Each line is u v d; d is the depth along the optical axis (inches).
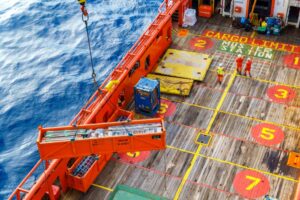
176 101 1111.0
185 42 1307.8
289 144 981.8
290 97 1104.8
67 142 815.7
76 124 878.4
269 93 1120.2
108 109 1019.9
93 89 1571.1
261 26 1322.6
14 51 1787.6
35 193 829.8
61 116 1476.4
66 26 1923.0
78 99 1537.9
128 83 1095.6
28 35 1877.5
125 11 2004.2
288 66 1202.0
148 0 2076.8
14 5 2074.3
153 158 965.8
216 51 1268.5
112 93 1019.9
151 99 1030.4
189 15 1364.4
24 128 1435.8
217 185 901.8
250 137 1003.3
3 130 1430.9
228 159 954.7
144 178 923.4
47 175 838.5
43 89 1583.4
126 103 1113.4
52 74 1651.1
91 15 1980.8
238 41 1304.1
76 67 1681.8
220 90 1136.2
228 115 1064.2
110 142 828.6
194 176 921.5
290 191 882.1
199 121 1052.5
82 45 1798.7
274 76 1171.9
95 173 916.6
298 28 1341.0
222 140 999.0
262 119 1048.2
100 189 910.4
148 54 1163.9
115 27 1895.9
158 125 841.5
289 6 1298.0
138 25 1908.2
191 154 969.5
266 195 860.6
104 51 1756.9
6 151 1359.5
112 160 965.2
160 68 1199.6
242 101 1100.5
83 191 895.7
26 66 1700.3
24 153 1349.7
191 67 1200.2
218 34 1334.9
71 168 906.1
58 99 1537.9
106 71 1654.8
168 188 900.0
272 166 934.4
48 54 1756.9
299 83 1146.7
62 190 901.8
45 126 1437.0
